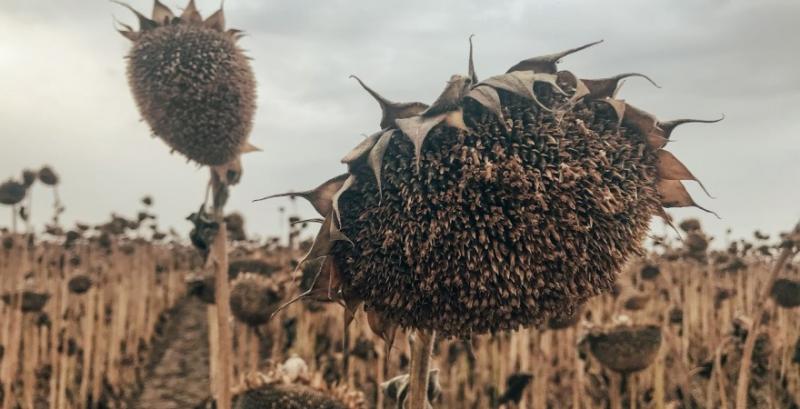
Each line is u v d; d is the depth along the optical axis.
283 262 3.05
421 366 1.00
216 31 1.35
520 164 0.92
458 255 0.91
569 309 0.94
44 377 3.01
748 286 3.01
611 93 0.96
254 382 1.33
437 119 0.92
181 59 1.30
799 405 2.48
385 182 0.93
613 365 1.64
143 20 1.37
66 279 3.07
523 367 2.34
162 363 3.75
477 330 0.94
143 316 4.02
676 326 3.03
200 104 1.30
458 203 0.92
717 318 3.26
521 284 0.91
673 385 2.58
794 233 1.48
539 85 0.96
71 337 3.18
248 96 1.34
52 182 2.83
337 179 0.94
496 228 0.91
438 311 0.93
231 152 1.33
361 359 2.42
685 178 0.98
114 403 3.12
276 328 2.97
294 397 1.30
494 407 2.61
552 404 2.54
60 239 3.74
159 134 1.32
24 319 3.07
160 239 4.46
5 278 3.04
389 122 0.95
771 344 2.29
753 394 2.43
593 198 0.93
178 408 3.03
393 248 0.92
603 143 0.95
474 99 0.93
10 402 2.63
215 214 1.33
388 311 0.94
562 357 2.71
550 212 0.92
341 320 3.18
